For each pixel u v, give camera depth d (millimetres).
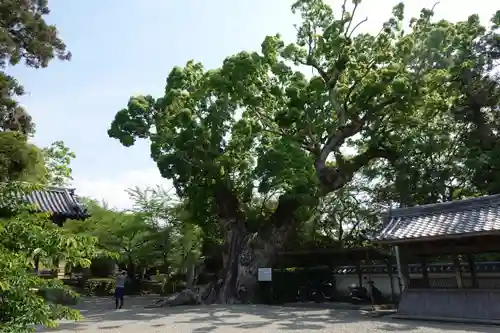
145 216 30453
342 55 22250
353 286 23703
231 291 22312
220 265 28188
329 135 23844
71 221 24188
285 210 23469
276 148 20562
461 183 26672
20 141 12578
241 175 23844
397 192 26625
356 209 30672
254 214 24641
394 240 14469
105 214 29125
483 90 25562
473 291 13312
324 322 13633
